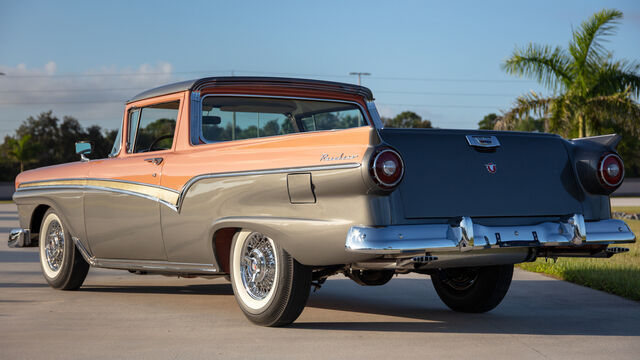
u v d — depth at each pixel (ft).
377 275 16.12
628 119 52.49
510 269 17.04
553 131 54.34
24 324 15.84
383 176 12.83
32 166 206.28
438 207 13.57
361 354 12.80
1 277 24.45
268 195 14.66
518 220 14.30
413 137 13.74
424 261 12.80
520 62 54.60
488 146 14.26
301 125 19.85
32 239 22.71
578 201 15.01
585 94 53.88
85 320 16.37
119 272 26.61
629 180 182.39
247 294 15.67
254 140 15.40
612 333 14.87
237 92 18.33
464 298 17.62
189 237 16.61
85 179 19.95
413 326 15.69
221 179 15.74
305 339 14.15
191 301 19.43
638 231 44.29
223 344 13.66
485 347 13.42
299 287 14.74
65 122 219.20
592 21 53.47
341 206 13.34
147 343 13.76
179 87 17.93
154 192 17.53
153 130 18.72
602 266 25.63
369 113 20.81
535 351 13.09
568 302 19.27
